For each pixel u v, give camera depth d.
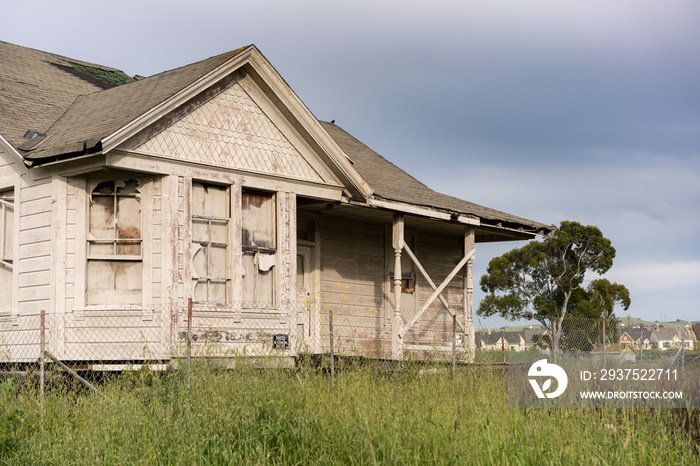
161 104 12.20
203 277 12.96
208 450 7.92
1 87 14.45
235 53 13.21
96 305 12.30
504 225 18.58
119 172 12.48
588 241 48.44
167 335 12.20
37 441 8.36
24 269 12.56
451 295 19.92
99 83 17.05
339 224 17.16
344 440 8.22
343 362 12.45
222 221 13.35
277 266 13.99
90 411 9.45
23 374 11.39
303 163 14.65
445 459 7.91
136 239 12.50
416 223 18.27
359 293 17.39
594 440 8.85
